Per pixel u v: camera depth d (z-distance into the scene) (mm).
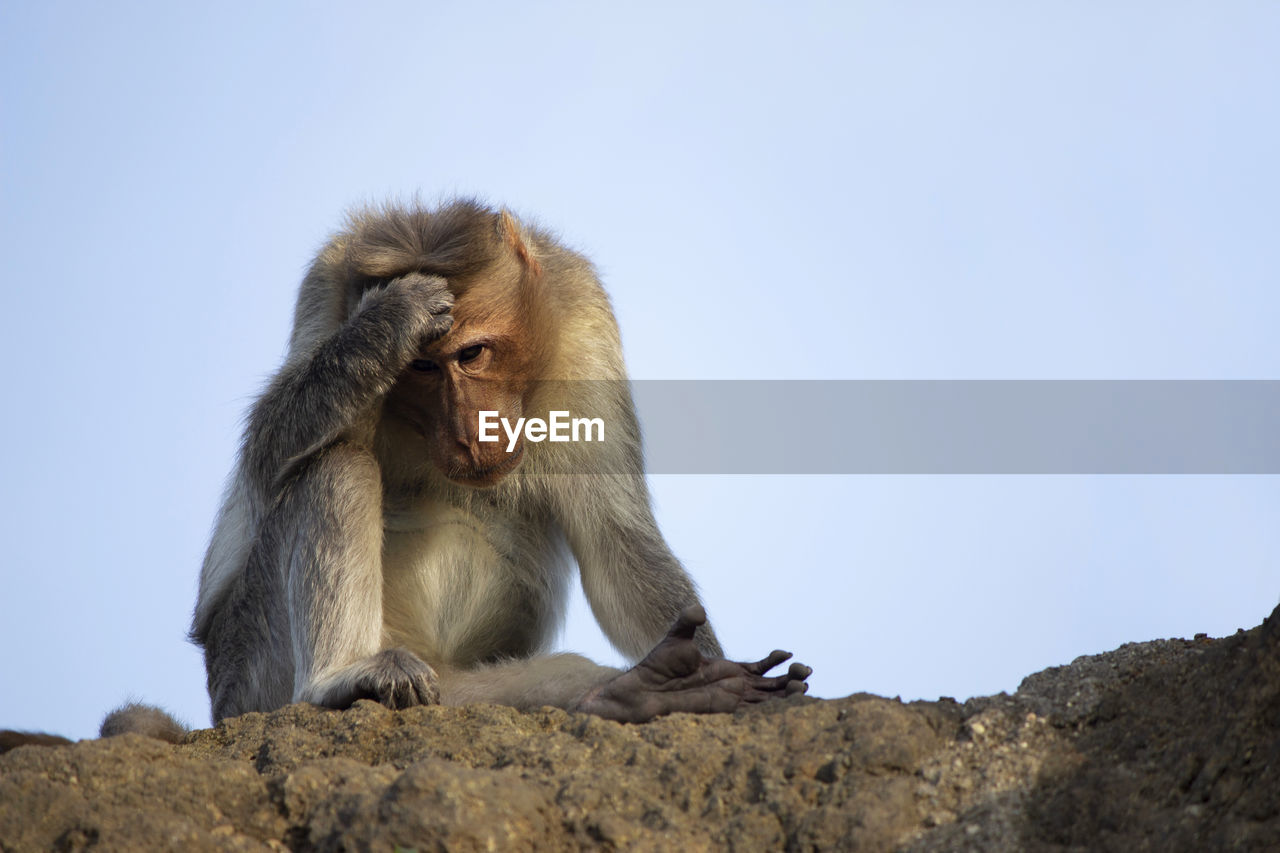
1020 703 19078
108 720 25688
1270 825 15664
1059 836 16688
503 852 17281
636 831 17797
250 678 27406
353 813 17672
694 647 23031
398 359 26031
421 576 28688
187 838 17688
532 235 30531
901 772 18234
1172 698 18297
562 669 25250
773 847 17406
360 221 30422
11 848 17938
